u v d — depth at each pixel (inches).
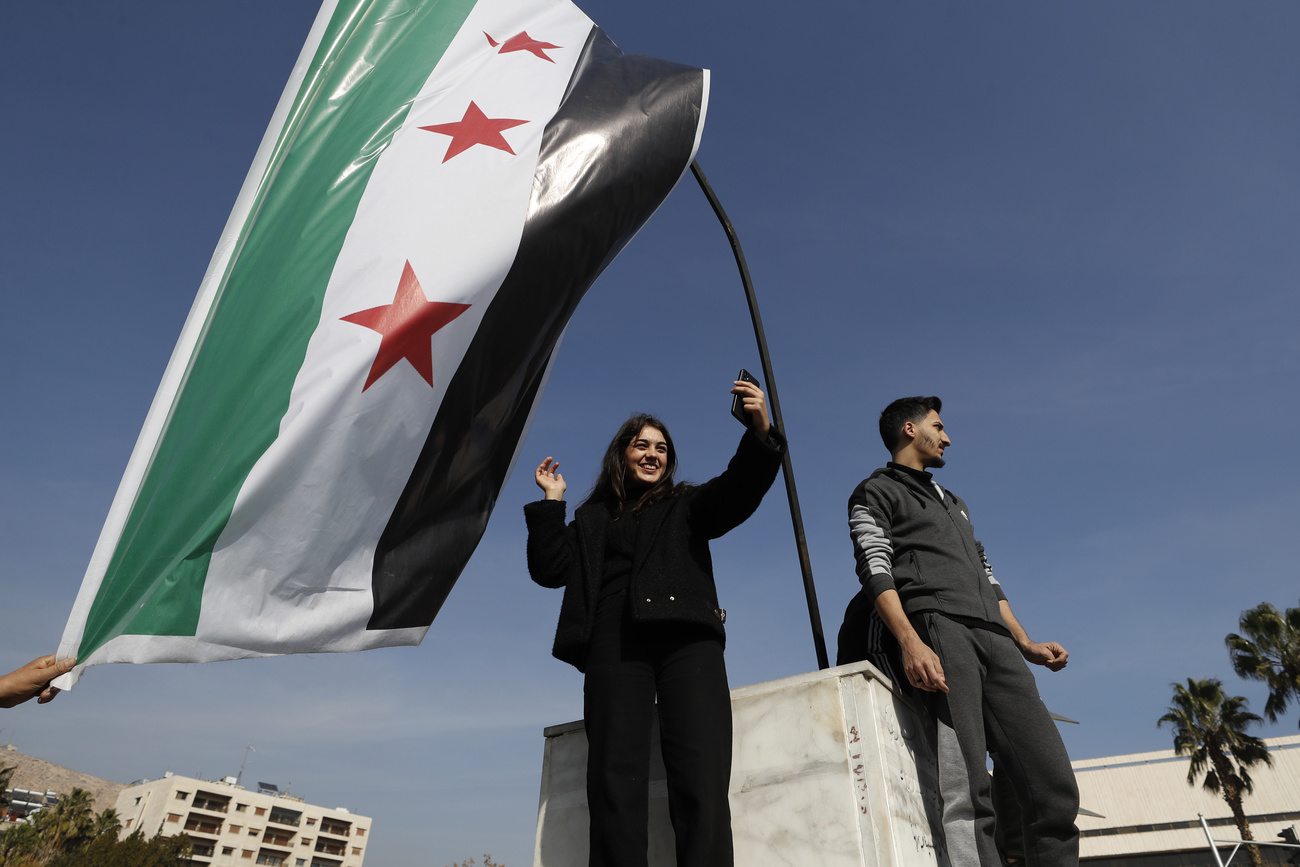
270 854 2842.0
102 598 74.4
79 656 71.3
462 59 125.3
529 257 109.8
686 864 65.2
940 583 92.9
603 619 83.0
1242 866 1520.7
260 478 84.7
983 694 90.5
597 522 93.4
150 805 2652.6
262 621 81.0
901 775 83.9
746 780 86.4
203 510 81.8
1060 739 86.6
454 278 102.8
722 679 77.7
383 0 123.5
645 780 73.4
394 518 93.4
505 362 106.7
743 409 83.4
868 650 104.1
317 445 88.9
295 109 111.0
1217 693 977.5
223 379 89.8
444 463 99.8
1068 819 82.4
